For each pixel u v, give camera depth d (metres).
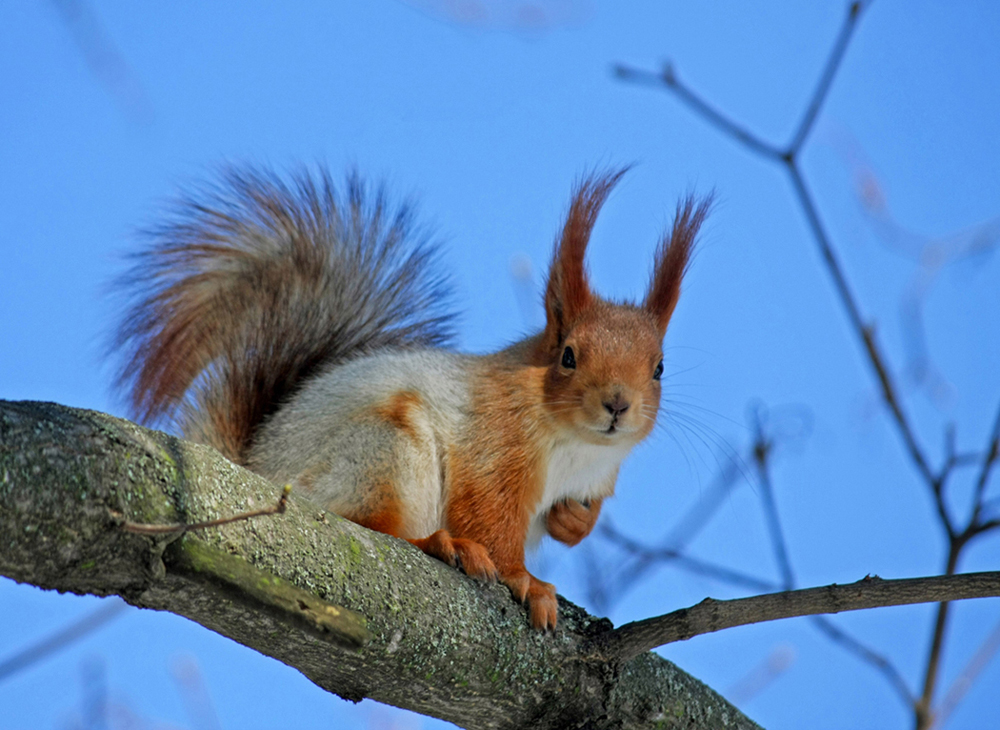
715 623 7.84
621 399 10.25
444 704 7.88
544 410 10.47
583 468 11.11
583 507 11.49
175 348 12.13
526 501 10.46
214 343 12.20
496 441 10.38
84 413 6.09
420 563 7.75
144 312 12.27
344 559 7.08
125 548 5.95
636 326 10.95
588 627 8.41
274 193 13.05
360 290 12.84
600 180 11.49
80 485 5.75
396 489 9.91
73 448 5.79
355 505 9.88
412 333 13.07
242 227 12.82
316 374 12.12
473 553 8.85
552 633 8.18
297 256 12.82
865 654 10.62
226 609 6.53
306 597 6.73
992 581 7.29
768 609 7.69
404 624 7.28
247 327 12.27
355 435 10.10
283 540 6.72
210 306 12.46
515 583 8.46
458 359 11.15
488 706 8.02
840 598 7.49
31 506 5.56
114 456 5.97
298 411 10.82
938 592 7.34
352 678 7.39
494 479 10.30
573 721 8.31
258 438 11.26
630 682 8.62
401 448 10.00
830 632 10.65
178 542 6.18
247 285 12.61
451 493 10.31
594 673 8.29
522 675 7.98
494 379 10.69
